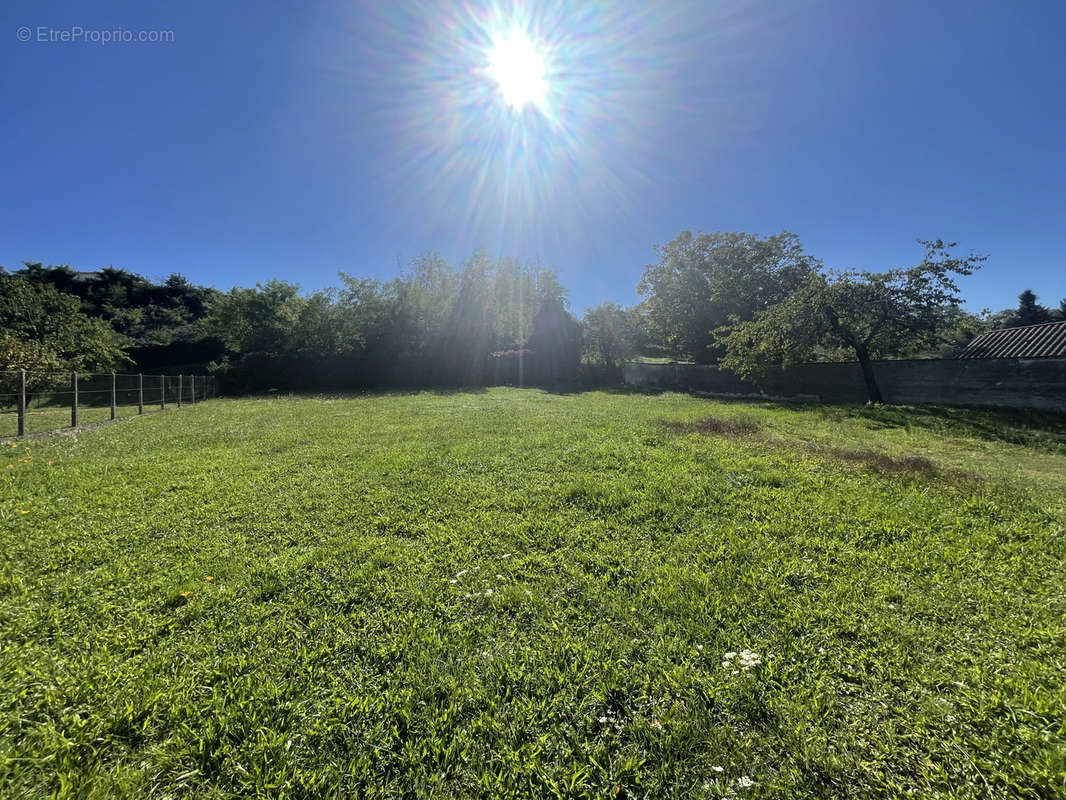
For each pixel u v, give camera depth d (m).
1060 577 2.75
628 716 1.73
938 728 1.63
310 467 5.74
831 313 13.52
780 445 6.93
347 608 2.50
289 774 1.48
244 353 25.17
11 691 1.77
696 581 2.75
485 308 25.25
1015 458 6.66
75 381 9.87
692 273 23.20
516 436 7.94
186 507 4.16
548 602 2.55
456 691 1.84
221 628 2.28
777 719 1.70
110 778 1.45
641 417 10.30
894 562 2.99
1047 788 1.38
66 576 2.78
